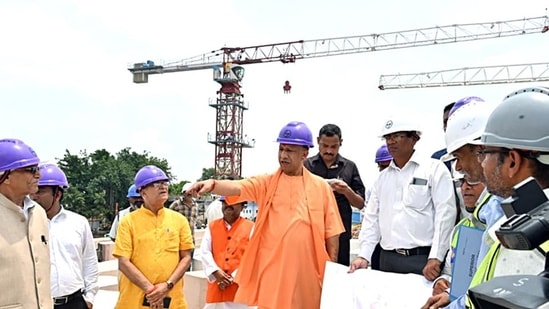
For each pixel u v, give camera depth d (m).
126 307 4.15
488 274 1.68
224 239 4.93
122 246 4.15
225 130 51.88
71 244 4.09
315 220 3.77
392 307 3.10
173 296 4.25
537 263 1.46
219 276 4.73
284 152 3.85
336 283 3.36
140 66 58.66
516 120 1.43
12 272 3.01
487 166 1.53
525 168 1.44
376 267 4.14
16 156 3.12
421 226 3.53
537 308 0.98
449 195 3.38
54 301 3.93
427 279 3.22
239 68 52.06
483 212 2.19
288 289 3.58
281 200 3.81
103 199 58.88
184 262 4.36
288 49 52.53
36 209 3.37
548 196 1.37
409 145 3.70
